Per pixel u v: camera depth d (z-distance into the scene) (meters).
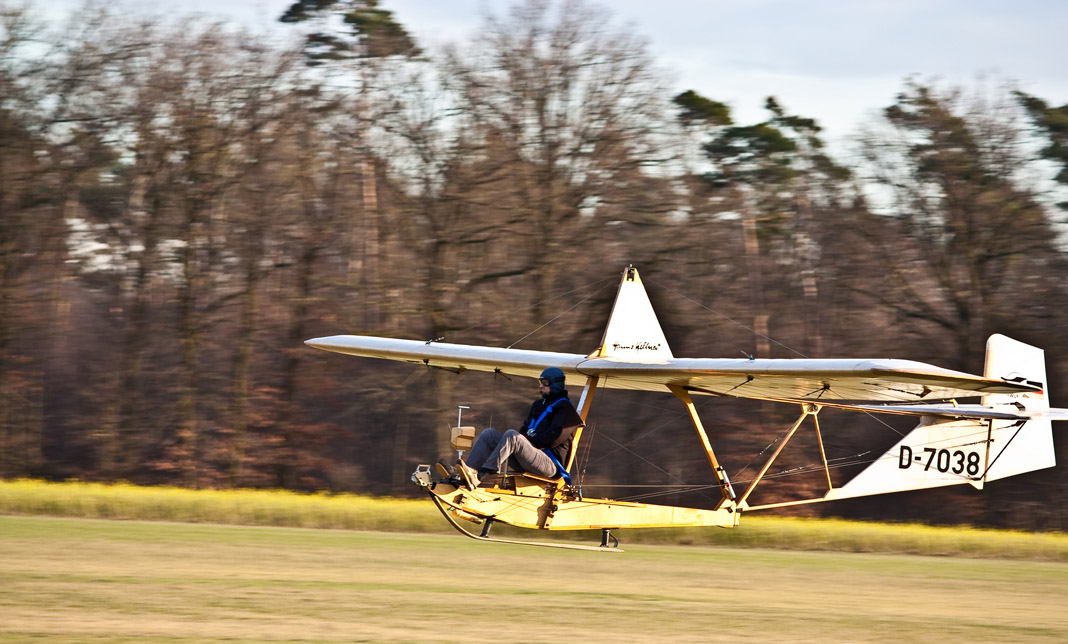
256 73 105.12
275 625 24.39
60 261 106.56
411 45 106.12
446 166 102.81
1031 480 107.19
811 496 106.44
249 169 104.88
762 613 29.61
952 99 107.44
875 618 29.58
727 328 110.06
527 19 100.62
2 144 100.50
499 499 32.00
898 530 61.22
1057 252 107.06
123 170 105.56
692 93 111.62
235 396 109.44
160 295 111.12
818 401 42.91
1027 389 30.70
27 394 113.88
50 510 55.28
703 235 106.31
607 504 34.59
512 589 32.62
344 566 37.00
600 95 100.00
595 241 102.56
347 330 106.62
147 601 26.95
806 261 115.25
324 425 113.50
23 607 25.41
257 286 108.81
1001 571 45.22
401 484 113.81
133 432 112.12
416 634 23.97
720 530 55.12
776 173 114.19
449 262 104.12
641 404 112.06
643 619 27.53
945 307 111.06
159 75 103.69
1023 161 106.25
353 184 107.62
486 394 105.75
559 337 102.19
